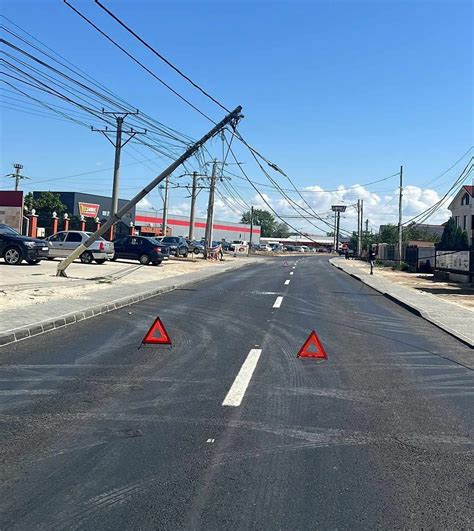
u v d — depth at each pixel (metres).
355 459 4.95
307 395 6.96
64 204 76.75
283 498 4.16
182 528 3.70
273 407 6.41
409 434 5.64
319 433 5.59
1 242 25.66
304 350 9.20
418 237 88.06
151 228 77.31
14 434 5.36
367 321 14.08
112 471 4.56
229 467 4.70
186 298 17.89
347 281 29.89
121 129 33.44
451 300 20.47
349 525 3.79
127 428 5.58
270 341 10.60
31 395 6.64
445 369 8.73
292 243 165.75
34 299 14.81
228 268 37.25
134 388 7.03
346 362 9.00
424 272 40.78
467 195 59.59
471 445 5.38
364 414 6.27
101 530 3.66
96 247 31.50
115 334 10.84
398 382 7.80
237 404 6.47
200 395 6.80
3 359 8.48
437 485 4.45
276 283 25.91
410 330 12.83
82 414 5.98
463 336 11.73
